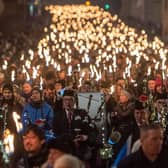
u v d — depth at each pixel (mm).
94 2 104125
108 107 21281
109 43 55875
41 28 75812
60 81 27109
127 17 91562
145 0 101375
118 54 46094
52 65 37188
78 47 51125
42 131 13664
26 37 67812
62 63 39375
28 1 88250
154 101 21438
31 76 32438
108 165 16297
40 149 13617
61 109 19328
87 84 28484
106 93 23359
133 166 12891
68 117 18891
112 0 105438
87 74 31172
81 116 18688
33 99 20266
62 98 19594
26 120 20109
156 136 12766
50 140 12906
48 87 26453
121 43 53281
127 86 27406
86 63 40344
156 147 12773
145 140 12812
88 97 20844
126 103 18562
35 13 91625
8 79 30188
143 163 12875
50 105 22594
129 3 105375
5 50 62188
